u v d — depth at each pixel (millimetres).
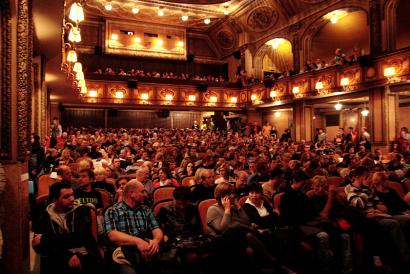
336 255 4297
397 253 4301
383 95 13266
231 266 3635
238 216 4363
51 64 10430
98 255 3488
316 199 5105
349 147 13086
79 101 18391
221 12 22031
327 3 16406
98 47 23094
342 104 18609
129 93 19281
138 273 3371
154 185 6602
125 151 10336
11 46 3613
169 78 20109
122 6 21328
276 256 4117
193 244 3820
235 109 21609
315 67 16609
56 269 3287
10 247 3596
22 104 3871
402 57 12219
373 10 14055
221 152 10977
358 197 4797
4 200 3576
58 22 7145
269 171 7012
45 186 6145
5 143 3555
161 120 23609
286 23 19234
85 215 3545
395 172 7629
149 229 3734
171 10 21656
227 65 25922
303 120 17672
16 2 3738
